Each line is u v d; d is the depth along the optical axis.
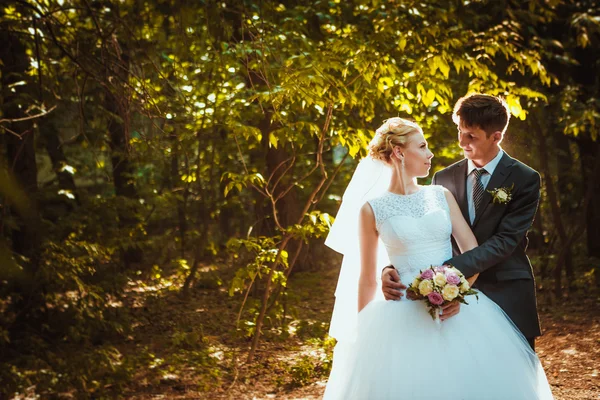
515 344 3.33
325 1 7.23
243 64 6.22
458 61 5.98
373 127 7.34
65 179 9.62
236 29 6.87
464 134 3.56
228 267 11.50
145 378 5.63
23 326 6.69
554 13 8.15
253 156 10.04
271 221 9.85
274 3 7.21
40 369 5.65
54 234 7.20
